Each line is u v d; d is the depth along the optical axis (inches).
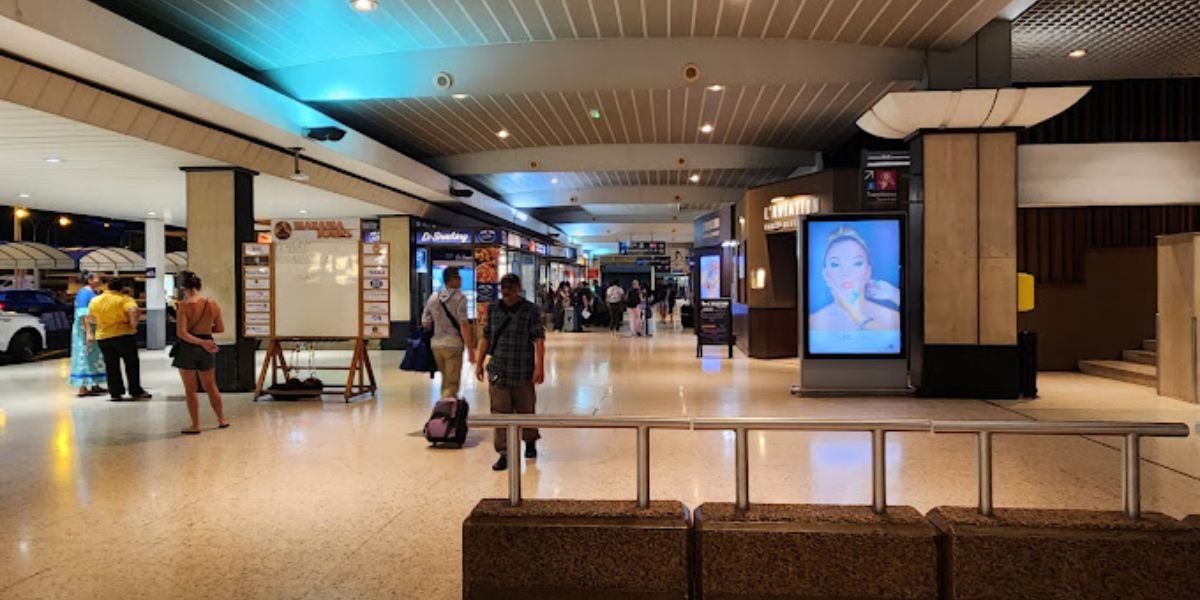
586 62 388.2
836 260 402.6
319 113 432.8
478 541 132.6
